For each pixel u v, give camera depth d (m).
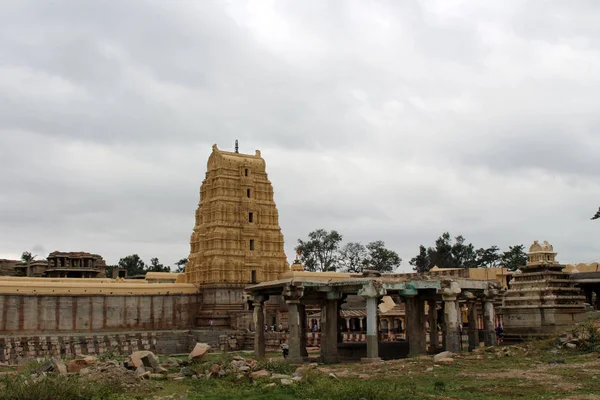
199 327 96.25
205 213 102.69
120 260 189.88
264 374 36.34
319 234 164.00
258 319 56.38
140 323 92.19
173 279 128.62
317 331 83.12
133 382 34.47
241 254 99.69
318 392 30.39
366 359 45.88
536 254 58.19
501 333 61.94
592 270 80.69
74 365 39.44
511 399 27.61
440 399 28.06
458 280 49.84
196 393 31.97
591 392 28.27
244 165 104.00
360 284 47.53
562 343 46.84
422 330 50.25
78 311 86.88
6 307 81.06
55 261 116.19
